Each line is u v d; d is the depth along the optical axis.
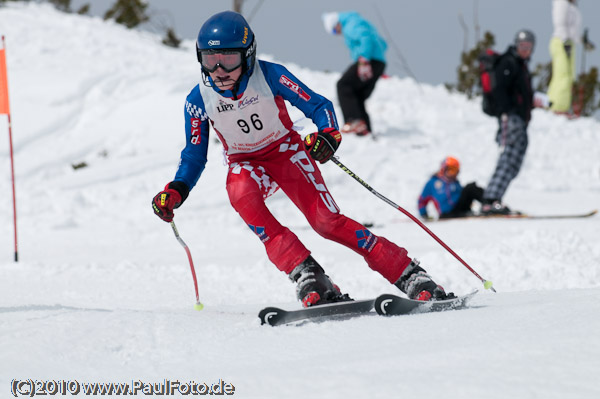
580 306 8.09
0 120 40.38
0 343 7.54
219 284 15.78
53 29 52.75
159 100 42.50
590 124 48.06
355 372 5.90
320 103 9.37
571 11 46.38
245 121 9.31
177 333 8.03
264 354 7.13
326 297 9.17
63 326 8.16
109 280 16.31
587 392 5.10
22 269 18.22
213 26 8.80
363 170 36.03
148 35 58.09
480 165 38.19
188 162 9.71
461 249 16.80
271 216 9.45
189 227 28.31
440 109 47.31
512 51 27.34
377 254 9.54
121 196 32.91
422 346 6.74
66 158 37.78
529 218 27.14
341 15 39.44
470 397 5.11
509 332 7.06
